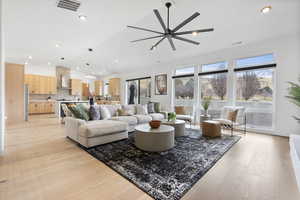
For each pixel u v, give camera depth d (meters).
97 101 8.51
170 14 2.85
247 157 2.51
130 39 4.19
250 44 4.38
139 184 1.71
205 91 5.53
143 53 5.46
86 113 3.68
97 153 2.61
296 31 3.53
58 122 5.52
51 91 8.16
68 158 2.41
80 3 2.40
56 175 1.90
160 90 6.99
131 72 8.64
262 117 4.28
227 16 2.90
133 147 2.93
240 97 4.70
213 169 2.09
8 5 2.46
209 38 3.98
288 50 3.76
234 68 4.72
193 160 2.36
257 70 4.38
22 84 5.34
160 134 2.70
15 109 5.22
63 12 2.67
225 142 3.29
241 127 4.56
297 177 1.54
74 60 6.62
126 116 4.25
